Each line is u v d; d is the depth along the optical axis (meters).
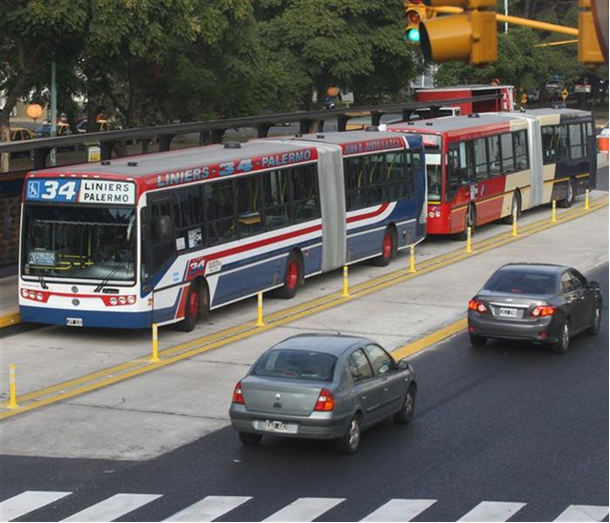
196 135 124.25
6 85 72.88
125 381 34.09
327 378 26.45
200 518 22.38
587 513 22.97
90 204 38.75
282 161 47.12
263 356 27.38
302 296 48.53
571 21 151.88
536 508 23.28
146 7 65.31
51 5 62.91
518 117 70.69
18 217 50.69
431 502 23.56
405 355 38.31
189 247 40.91
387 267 55.69
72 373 35.06
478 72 132.88
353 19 92.75
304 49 91.00
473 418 30.64
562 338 38.41
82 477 25.12
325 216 50.22
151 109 97.25
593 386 34.19
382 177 55.25
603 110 168.88
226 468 25.86
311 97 101.94
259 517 22.45
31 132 120.75
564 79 154.62
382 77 98.19
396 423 30.05
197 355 37.66
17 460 26.41
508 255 58.84
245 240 44.38
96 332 41.44
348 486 24.59
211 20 72.81
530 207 71.50
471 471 25.86
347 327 42.28
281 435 26.16
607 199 82.25
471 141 63.75
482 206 64.81
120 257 38.53
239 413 26.42
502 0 137.00
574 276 40.44
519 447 27.86
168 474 25.36
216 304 42.81
